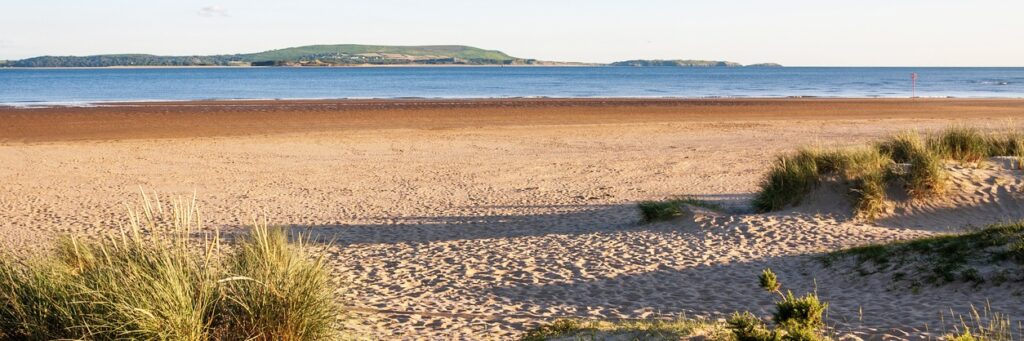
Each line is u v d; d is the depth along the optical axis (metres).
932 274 8.62
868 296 8.38
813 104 47.28
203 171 21.09
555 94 73.38
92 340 5.63
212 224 13.93
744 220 12.55
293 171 21.03
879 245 10.19
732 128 32.44
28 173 20.70
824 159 14.05
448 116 38.31
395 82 114.06
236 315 6.10
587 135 29.81
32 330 5.87
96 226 13.86
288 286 6.18
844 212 12.82
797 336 5.57
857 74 189.00
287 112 39.94
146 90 82.50
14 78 142.75
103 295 5.72
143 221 14.22
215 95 69.81
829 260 9.88
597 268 10.26
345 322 7.65
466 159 23.27
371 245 12.13
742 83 112.19
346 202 16.41
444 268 10.48
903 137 15.98
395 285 9.59
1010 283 7.98
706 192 16.94
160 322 5.57
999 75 169.25
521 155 24.14
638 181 18.80
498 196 16.91
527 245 11.84
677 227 12.67
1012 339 6.31
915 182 13.12
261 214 15.05
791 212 13.08
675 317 7.82
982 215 12.55
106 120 35.62
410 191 17.75
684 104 46.97
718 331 6.42
